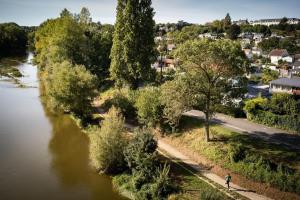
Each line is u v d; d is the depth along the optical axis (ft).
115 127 136.36
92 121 197.06
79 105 197.98
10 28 619.67
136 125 184.34
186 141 154.81
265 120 160.56
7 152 155.74
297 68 364.79
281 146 132.98
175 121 150.51
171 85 137.59
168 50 485.56
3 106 233.96
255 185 114.93
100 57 302.45
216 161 132.36
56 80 204.54
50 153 156.66
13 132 182.80
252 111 166.61
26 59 524.52
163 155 145.18
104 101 229.86
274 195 108.78
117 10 217.56
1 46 573.33
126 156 128.88
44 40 368.68
